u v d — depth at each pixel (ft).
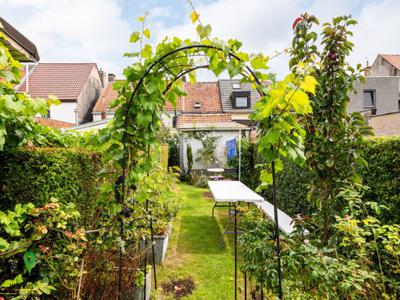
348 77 7.18
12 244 4.99
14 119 5.57
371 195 7.36
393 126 27.04
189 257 11.44
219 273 10.02
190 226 15.84
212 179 28.30
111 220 6.71
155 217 10.77
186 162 37.96
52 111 44.42
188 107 55.88
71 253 5.69
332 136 7.20
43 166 5.78
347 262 5.36
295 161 5.00
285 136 4.85
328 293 4.78
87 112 50.37
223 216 18.07
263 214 11.87
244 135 36.81
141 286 7.54
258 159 23.17
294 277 5.48
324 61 7.27
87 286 6.38
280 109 4.75
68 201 5.98
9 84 5.98
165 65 5.88
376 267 6.24
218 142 36.96
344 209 6.50
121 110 5.83
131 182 6.03
